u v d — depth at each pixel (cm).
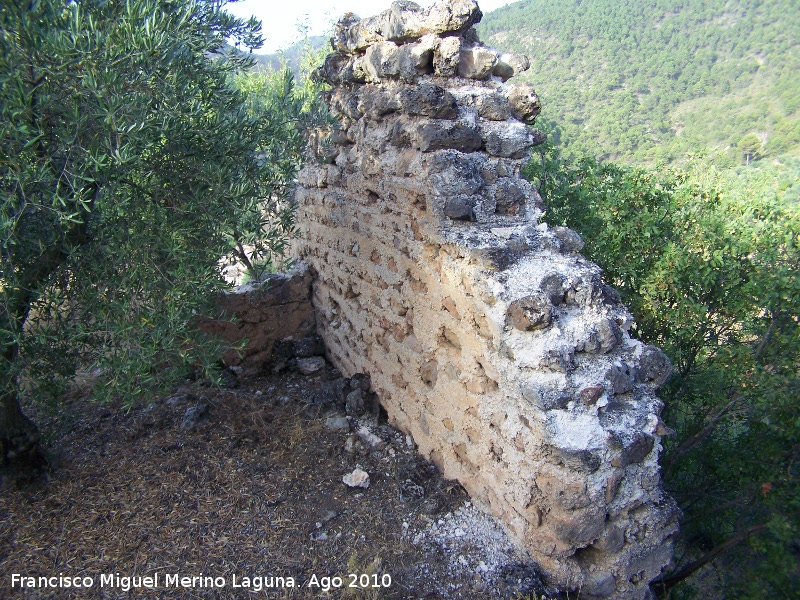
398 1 394
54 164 297
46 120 288
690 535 604
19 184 263
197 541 340
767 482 447
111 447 434
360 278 491
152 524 354
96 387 330
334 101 505
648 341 524
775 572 412
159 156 339
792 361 458
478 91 380
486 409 332
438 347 376
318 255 588
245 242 365
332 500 377
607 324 307
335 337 571
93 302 328
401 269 409
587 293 314
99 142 284
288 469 410
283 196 432
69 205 303
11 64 260
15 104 257
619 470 288
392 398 459
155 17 287
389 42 403
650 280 481
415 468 393
